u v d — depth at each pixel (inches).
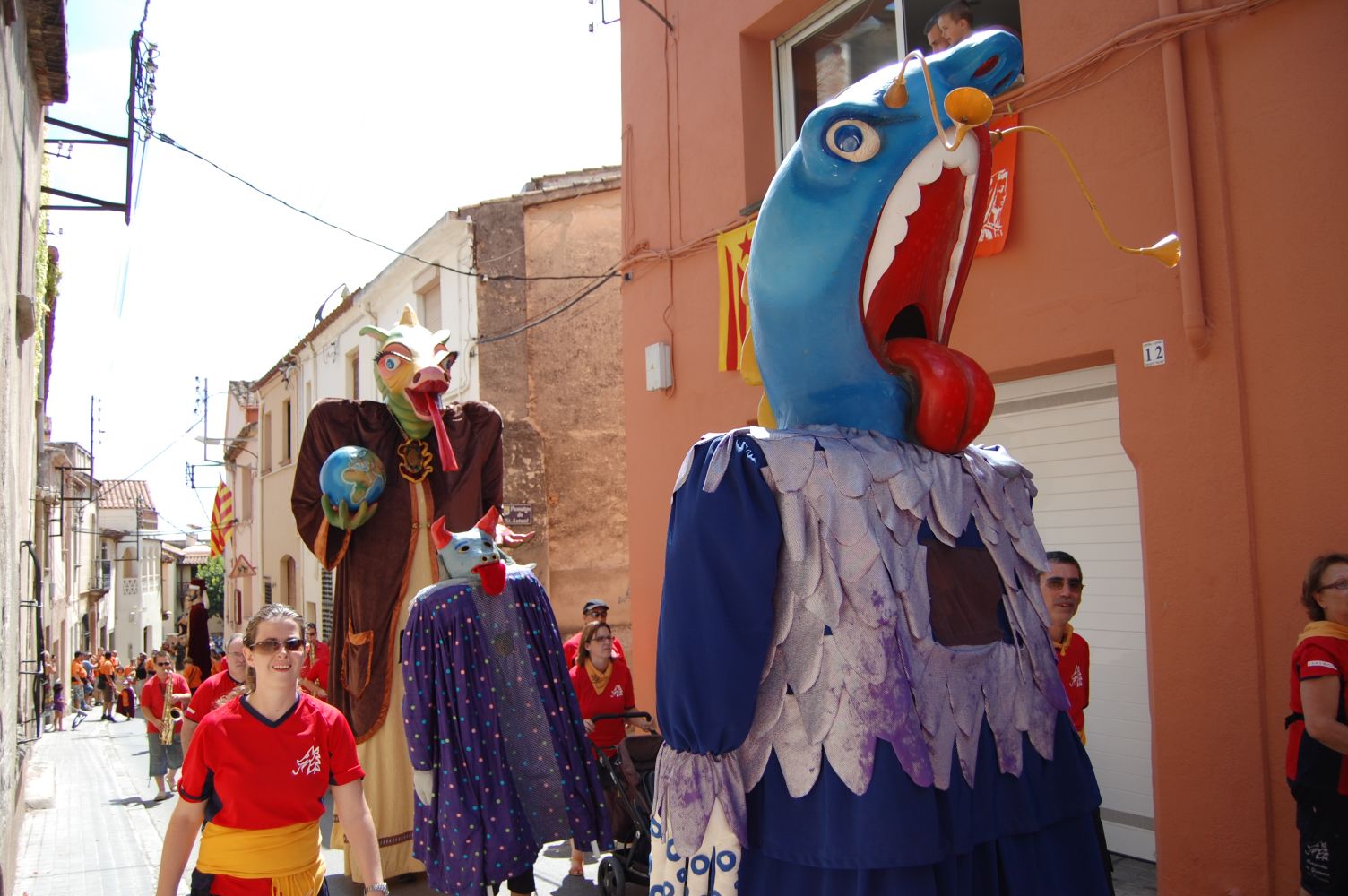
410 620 208.8
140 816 385.4
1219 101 185.5
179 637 917.8
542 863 266.2
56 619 897.5
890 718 89.7
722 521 95.4
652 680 340.5
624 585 530.0
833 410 103.9
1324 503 170.6
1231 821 178.2
